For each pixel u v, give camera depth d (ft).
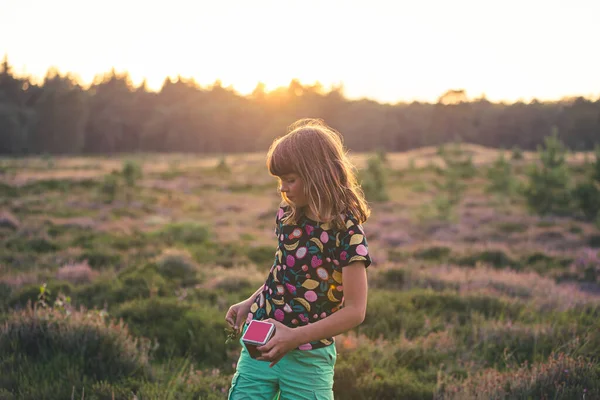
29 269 27.66
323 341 5.69
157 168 144.46
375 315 18.42
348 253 5.40
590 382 10.97
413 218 63.62
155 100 431.84
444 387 11.73
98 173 122.52
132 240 40.27
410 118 412.98
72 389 9.91
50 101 346.74
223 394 10.71
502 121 399.65
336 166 5.50
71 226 49.16
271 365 5.25
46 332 12.41
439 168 123.24
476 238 51.52
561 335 15.51
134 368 11.78
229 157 221.66
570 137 387.75
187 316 16.46
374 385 11.73
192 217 65.67
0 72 365.81
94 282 23.34
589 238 48.73
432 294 21.48
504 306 19.97
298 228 5.66
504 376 11.87
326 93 437.17
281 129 392.88
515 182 87.30
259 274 26.89
